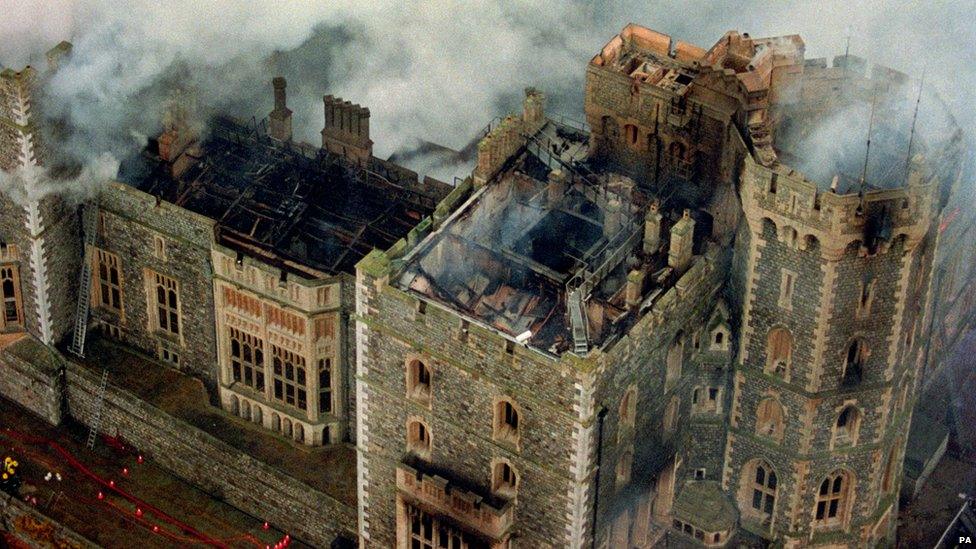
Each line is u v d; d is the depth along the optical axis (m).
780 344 100.56
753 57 103.69
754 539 106.81
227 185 114.25
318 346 107.50
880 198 93.38
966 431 119.69
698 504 106.31
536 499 97.00
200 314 112.31
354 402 109.94
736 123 100.00
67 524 111.38
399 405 99.31
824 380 99.75
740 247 99.94
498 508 97.56
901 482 113.12
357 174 113.25
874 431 102.19
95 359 116.88
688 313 99.25
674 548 106.56
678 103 102.38
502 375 93.62
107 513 112.00
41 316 115.75
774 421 103.19
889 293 97.38
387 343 97.44
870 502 105.12
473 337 93.50
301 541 110.75
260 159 115.44
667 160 105.44
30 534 112.81
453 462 99.25
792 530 105.31
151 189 113.12
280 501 110.12
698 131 102.62
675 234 97.75
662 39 107.69
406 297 95.00
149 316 115.56
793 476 103.50
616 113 105.56
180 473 114.25
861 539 106.44
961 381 122.75
